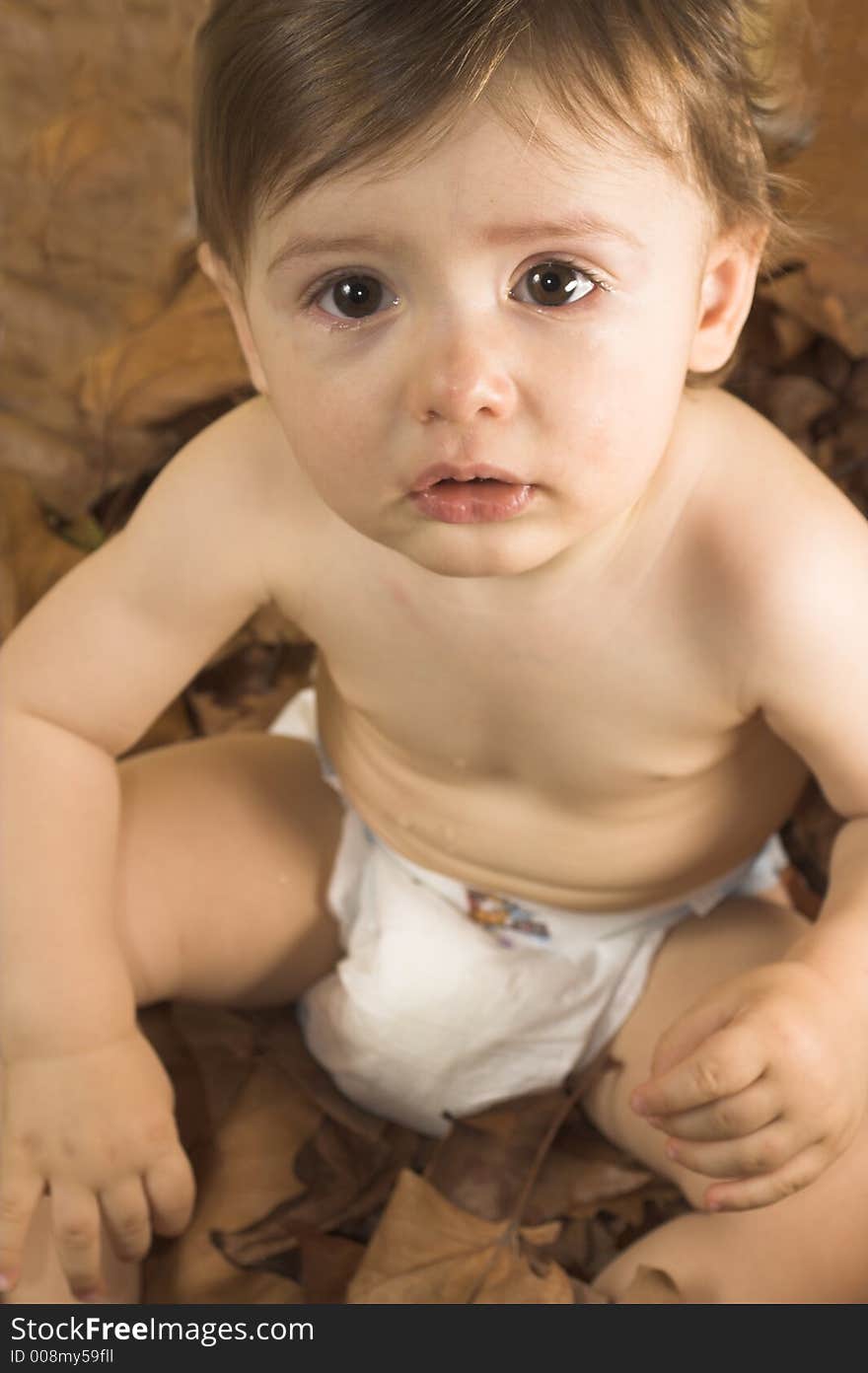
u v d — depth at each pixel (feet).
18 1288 3.36
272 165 2.51
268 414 3.32
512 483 2.54
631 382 2.53
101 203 5.50
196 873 3.70
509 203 2.39
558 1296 3.40
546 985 3.63
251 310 2.73
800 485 3.09
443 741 3.34
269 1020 4.03
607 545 2.98
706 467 3.04
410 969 3.64
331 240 2.46
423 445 2.50
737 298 2.89
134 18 6.03
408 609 3.14
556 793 3.36
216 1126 3.80
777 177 2.99
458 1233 3.52
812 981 3.08
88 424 4.98
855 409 4.65
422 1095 3.75
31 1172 3.34
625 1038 3.67
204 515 3.31
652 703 3.15
